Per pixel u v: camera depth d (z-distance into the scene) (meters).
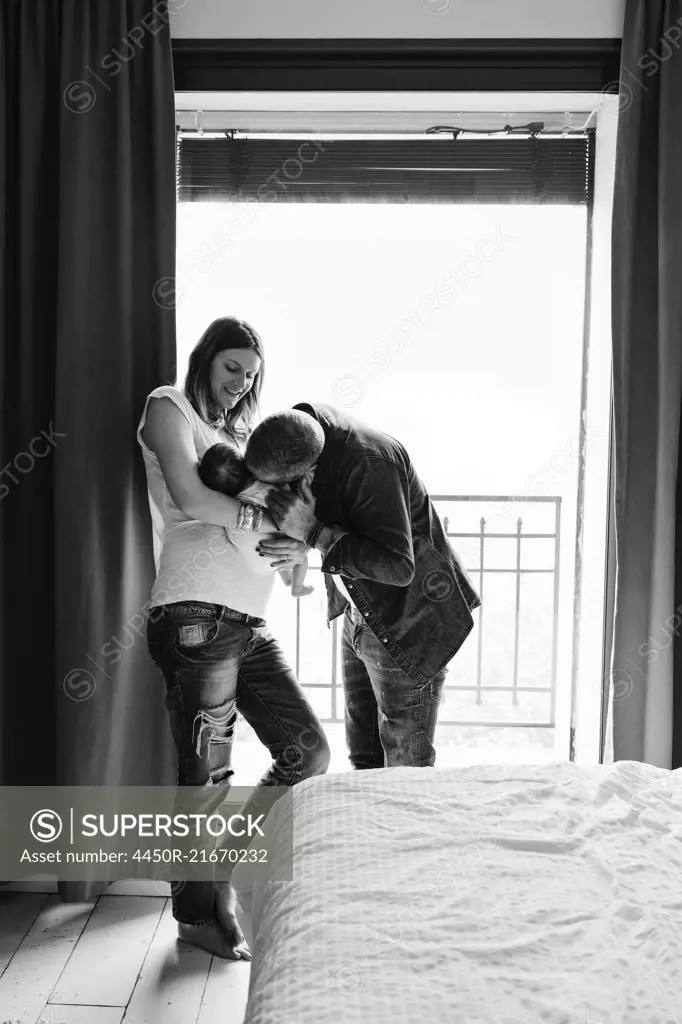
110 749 2.36
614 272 2.34
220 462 1.91
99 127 2.29
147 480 2.37
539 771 1.52
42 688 2.44
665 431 2.33
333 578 2.06
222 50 2.37
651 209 2.36
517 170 2.59
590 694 2.68
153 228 2.32
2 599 2.38
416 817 1.34
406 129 2.58
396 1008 0.89
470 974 0.94
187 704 2.02
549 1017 0.87
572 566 2.85
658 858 1.21
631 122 2.30
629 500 2.40
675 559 2.43
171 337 2.33
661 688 2.38
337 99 2.46
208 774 2.06
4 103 2.31
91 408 2.30
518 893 1.11
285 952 1.02
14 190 2.35
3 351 2.36
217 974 2.04
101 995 1.95
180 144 2.58
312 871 1.18
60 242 2.28
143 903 2.38
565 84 2.40
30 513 2.40
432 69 2.40
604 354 2.57
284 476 1.81
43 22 2.30
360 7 2.36
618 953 0.98
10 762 2.43
